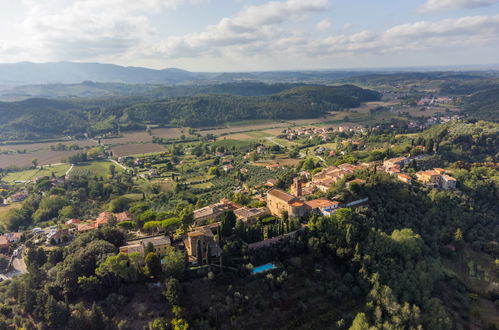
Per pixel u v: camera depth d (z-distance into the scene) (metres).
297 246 140.50
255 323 112.62
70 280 118.62
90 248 129.12
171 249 133.38
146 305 112.31
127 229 176.62
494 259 166.25
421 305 130.25
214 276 123.00
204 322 108.00
